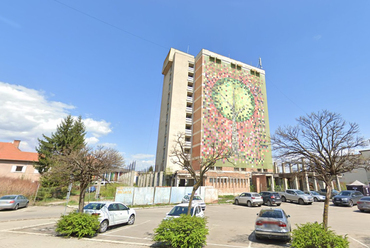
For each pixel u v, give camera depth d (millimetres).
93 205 12305
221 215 18203
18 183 25562
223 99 45062
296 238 7898
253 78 50844
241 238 10484
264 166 43406
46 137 28422
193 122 44938
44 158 26969
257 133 45750
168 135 43094
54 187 25828
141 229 12344
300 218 16453
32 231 11398
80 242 9289
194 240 8203
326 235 7492
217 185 36125
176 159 41156
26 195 24781
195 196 23500
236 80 48250
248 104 47344
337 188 38281
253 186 39125
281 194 29656
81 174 11617
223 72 47469
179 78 48375
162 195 25703
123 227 12883
